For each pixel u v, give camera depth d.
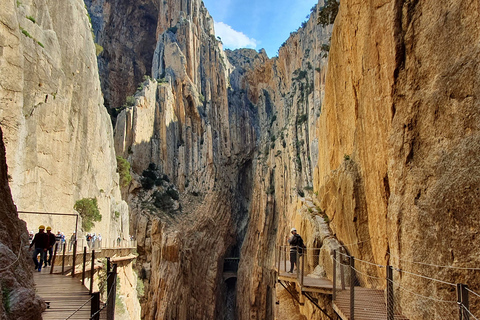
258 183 92.38
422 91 9.37
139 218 69.25
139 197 74.44
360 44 15.41
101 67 98.44
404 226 9.09
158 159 84.94
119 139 78.25
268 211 85.31
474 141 7.34
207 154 93.12
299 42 100.62
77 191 35.81
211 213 86.12
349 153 18.33
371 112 13.05
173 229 71.31
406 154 9.45
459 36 8.33
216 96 106.25
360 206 14.94
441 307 7.26
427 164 8.67
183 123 94.25
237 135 107.81
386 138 11.39
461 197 7.22
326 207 21.89
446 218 7.53
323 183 25.73
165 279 62.91
